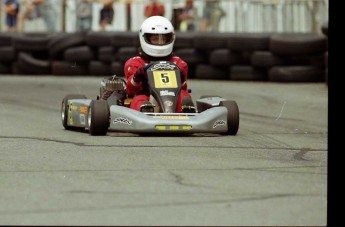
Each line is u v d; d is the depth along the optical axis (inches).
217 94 1798.7
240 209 658.8
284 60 2030.0
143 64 1157.1
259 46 2053.4
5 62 2421.3
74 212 650.2
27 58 2385.6
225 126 1098.1
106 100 1154.0
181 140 1061.8
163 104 1093.1
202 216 636.1
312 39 1988.2
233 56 2101.4
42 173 820.6
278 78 2025.1
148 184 757.3
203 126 1072.2
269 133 1186.6
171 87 1105.4
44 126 1279.5
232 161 892.0
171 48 1161.4
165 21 1160.2
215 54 2123.5
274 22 2423.7
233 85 1994.3
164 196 706.2
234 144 1039.0
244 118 1402.6
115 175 804.0
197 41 2140.7
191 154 939.3
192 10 2502.5
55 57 2367.1
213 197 701.3
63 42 2335.1
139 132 1071.0
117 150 969.5
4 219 627.8
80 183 765.3
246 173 814.5
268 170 834.8
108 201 689.0
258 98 1721.2
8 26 2672.2
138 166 853.8
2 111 1514.5
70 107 1208.2
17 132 1187.3
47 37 2362.2
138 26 2586.1
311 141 1096.2
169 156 921.5
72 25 2625.5
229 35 2100.1
